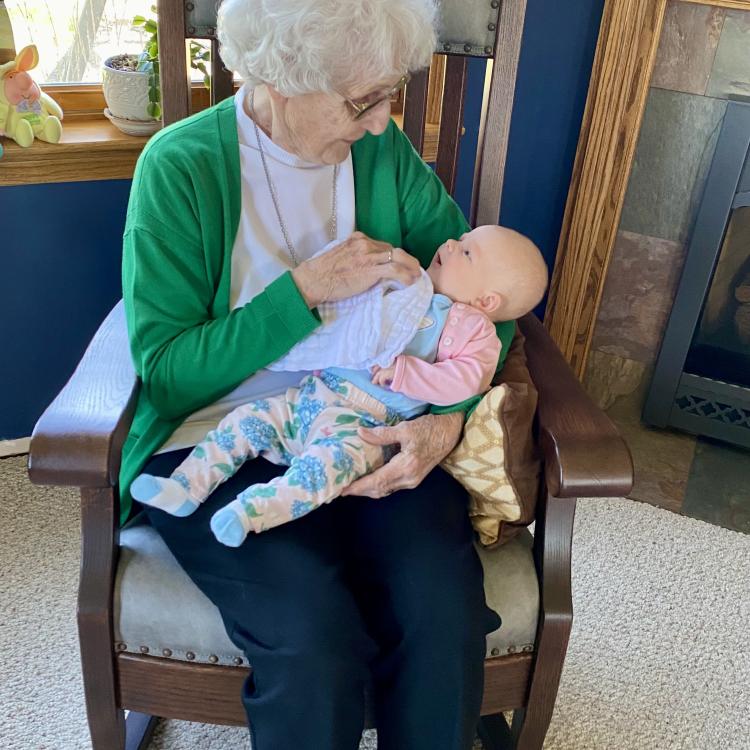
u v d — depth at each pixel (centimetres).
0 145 162
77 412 103
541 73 206
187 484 111
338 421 115
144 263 115
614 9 193
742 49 193
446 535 111
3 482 189
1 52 163
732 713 154
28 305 181
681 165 209
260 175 125
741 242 212
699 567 186
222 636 109
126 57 175
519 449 113
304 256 130
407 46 108
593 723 149
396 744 108
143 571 110
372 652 105
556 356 130
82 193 175
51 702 145
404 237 139
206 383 117
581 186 213
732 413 226
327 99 111
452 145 165
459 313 119
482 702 117
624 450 106
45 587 166
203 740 142
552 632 113
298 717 100
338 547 111
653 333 230
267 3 104
